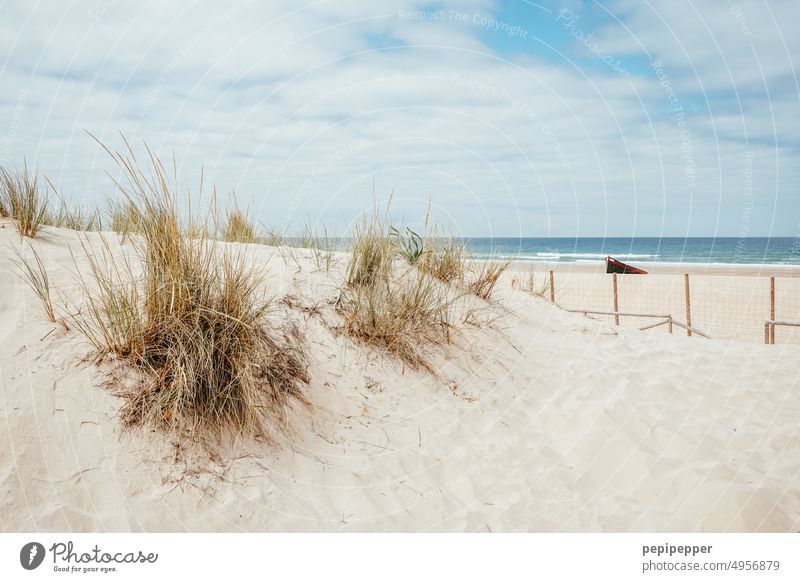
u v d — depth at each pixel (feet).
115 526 8.45
